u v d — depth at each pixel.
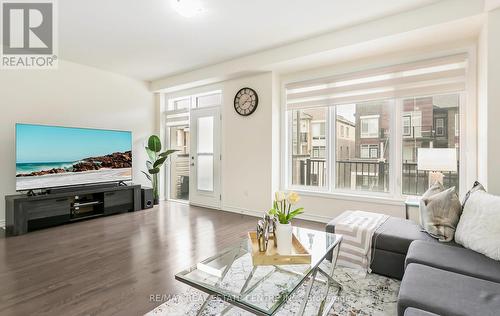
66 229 3.53
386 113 3.55
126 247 2.88
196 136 5.15
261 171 4.27
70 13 2.79
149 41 3.51
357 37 3.09
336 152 3.95
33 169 3.55
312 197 4.04
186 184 5.63
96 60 4.22
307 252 1.74
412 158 3.38
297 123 4.29
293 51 3.58
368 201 3.57
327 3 2.63
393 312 1.76
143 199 4.77
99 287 2.05
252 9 2.73
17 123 3.45
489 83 2.36
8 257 2.59
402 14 2.81
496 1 2.26
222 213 4.49
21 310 1.75
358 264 2.33
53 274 2.25
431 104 3.25
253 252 1.72
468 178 2.93
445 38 2.94
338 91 3.79
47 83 4.04
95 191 4.01
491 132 2.35
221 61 4.27
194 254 2.69
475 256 1.69
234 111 4.58
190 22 3.00
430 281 1.38
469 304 1.18
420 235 2.17
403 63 3.32
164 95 5.66
